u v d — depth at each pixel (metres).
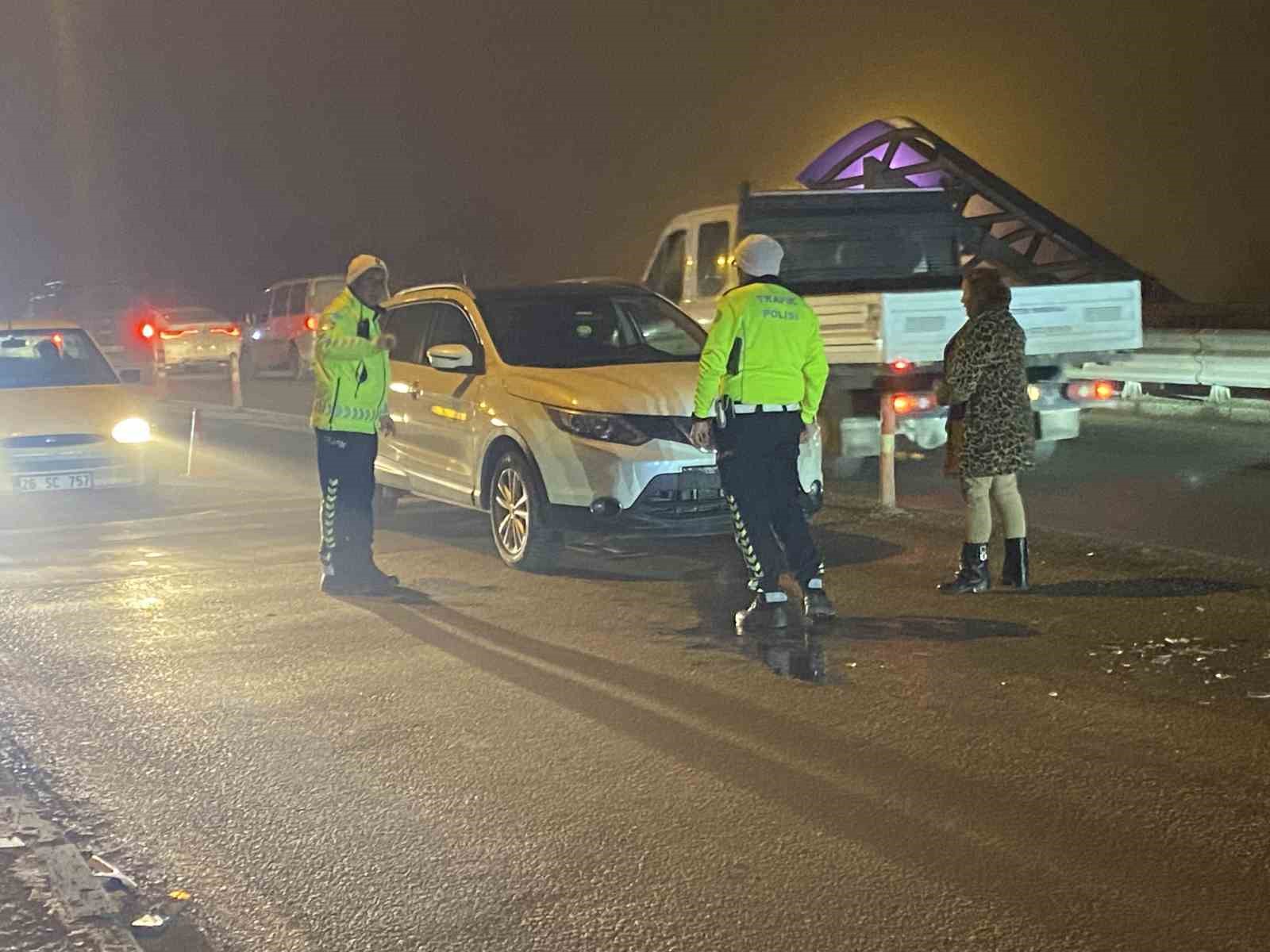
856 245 13.87
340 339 8.56
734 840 4.84
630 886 4.50
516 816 5.10
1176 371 15.78
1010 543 8.27
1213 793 5.16
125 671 7.11
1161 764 5.45
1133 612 7.69
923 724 5.97
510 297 10.28
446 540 10.49
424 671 6.97
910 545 9.70
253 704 6.50
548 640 7.51
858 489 11.92
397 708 6.38
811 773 5.45
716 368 7.27
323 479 8.75
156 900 4.48
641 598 8.44
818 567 7.61
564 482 8.87
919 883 4.47
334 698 6.55
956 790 5.23
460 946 4.13
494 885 4.54
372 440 8.77
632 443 8.69
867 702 6.29
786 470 7.54
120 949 4.11
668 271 14.46
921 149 16.45
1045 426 12.30
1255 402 15.55
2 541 10.88
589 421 8.79
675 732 5.95
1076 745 5.68
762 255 7.39
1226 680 6.46
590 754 5.72
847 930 4.17
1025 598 8.08
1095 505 10.80
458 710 6.33
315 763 5.70
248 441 17.38
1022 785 5.27
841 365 12.01
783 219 13.59
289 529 11.20
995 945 4.06
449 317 10.41
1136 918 4.21
